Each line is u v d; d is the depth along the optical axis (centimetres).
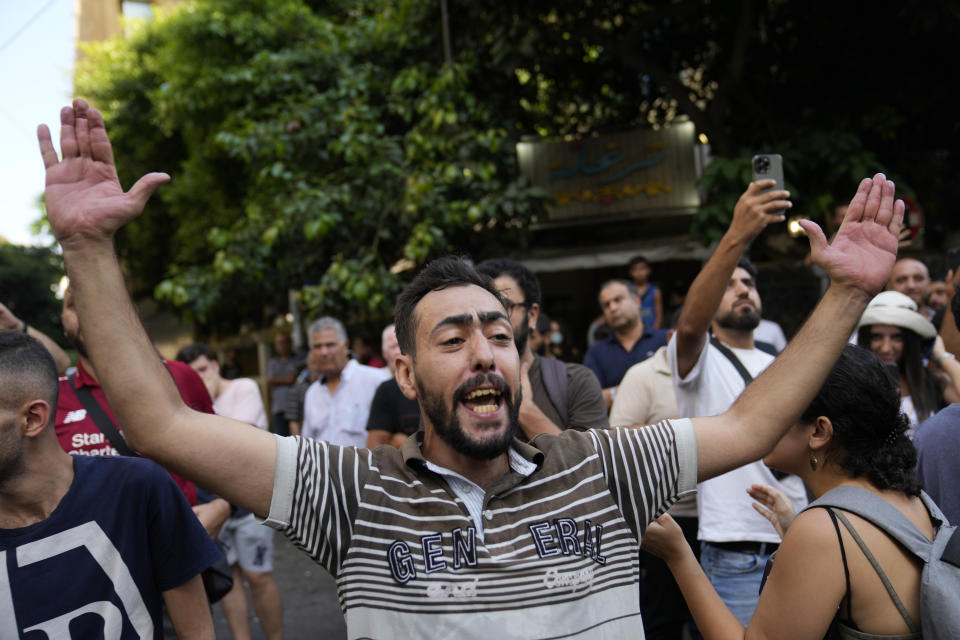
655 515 159
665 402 351
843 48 847
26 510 177
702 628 185
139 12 1919
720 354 307
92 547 179
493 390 156
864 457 177
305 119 813
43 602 172
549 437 168
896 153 846
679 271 1155
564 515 152
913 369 310
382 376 507
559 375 296
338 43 930
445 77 780
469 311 158
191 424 143
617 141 973
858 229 167
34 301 1655
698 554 339
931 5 727
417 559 145
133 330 144
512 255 852
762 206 213
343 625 515
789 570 168
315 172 846
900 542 164
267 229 815
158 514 189
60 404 258
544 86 987
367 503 150
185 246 1395
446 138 801
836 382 179
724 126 877
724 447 161
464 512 150
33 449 176
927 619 158
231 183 1233
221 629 524
